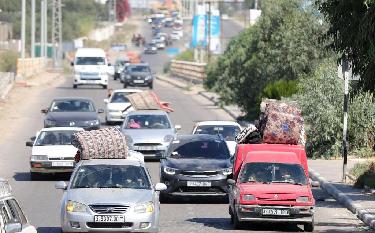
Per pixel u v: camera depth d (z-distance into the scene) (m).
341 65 62.28
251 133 53.81
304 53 101.25
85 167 43.31
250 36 123.06
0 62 193.12
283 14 104.56
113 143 47.81
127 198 40.78
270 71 104.06
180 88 173.12
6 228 26.75
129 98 90.25
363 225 48.03
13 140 91.06
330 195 60.38
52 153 66.38
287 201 45.00
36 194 59.12
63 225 40.62
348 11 46.19
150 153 76.38
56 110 90.38
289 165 47.41
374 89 46.66
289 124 52.19
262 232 45.06
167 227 46.22
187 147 58.34
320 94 78.50
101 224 40.25
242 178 47.06
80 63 158.38
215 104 133.00
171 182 55.53
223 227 46.56
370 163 67.44
